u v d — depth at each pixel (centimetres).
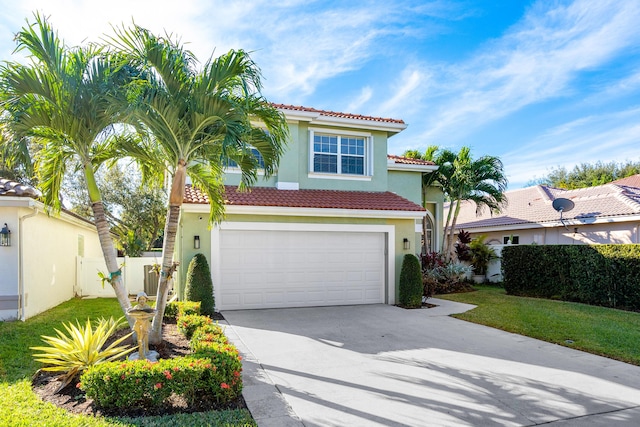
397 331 1012
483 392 608
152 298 1702
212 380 538
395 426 495
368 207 1400
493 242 2403
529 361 768
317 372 693
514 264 1716
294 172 1541
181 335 838
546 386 636
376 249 1452
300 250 1358
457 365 738
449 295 1695
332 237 1398
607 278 1355
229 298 1280
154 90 655
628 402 577
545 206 2238
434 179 2003
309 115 1532
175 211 752
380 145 1702
